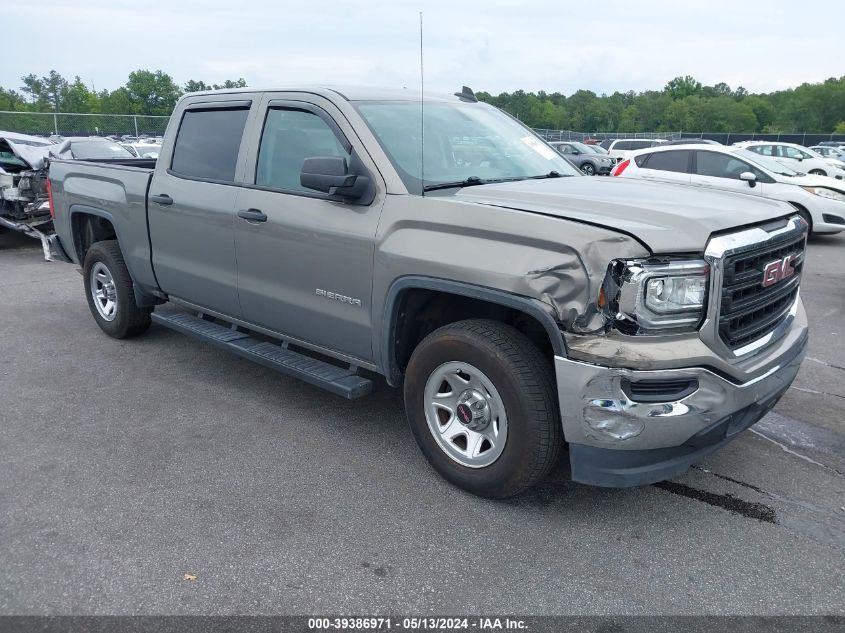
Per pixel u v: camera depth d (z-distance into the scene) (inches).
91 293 244.4
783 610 107.3
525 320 136.6
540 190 142.7
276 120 170.2
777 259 131.3
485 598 109.7
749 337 127.8
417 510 134.4
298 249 158.4
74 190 236.2
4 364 216.1
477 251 124.9
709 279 114.5
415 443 163.8
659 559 119.7
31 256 411.5
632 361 111.0
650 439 115.6
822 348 236.4
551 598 109.9
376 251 141.3
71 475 147.3
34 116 1124.5
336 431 169.9
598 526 129.5
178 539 124.3
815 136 1961.1
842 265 387.2
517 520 131.3
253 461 154.1
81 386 198.2
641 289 111.2
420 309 147.3
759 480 146.7
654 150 502.3
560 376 116.6
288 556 119.8
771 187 459.5
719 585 113.0
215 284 186.9
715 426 118.3
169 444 162.2
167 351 229.8
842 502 138.4
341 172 141.3
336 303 154.1
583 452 120.0
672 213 121.3
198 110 194.4
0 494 139.3
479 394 132.4
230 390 196.1
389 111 160.9
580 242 112.8
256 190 169.8
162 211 197.6
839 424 174.6
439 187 146.7
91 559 118.5
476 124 177.3
